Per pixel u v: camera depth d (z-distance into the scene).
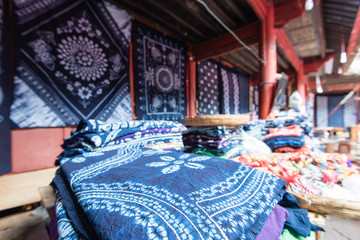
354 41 3.38
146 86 3.62
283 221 0.56
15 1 2.02
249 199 0.49
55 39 2.33
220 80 5.86
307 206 0.78
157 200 0.41
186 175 0.56
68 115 2.43
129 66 3.27
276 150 1.68
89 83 2.66
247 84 7.45
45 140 2.35
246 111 7.25
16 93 2.04
